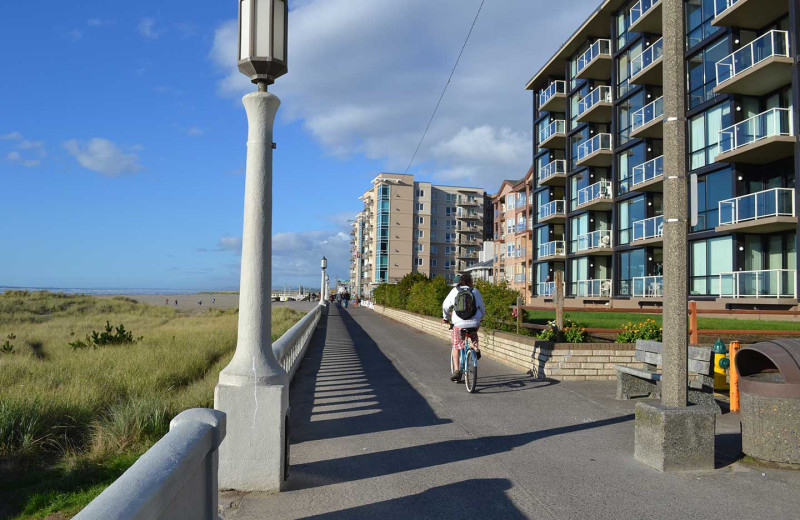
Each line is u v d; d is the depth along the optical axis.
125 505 1.89
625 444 5.85
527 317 14.97
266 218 4.67
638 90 34.12
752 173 25.25
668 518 3.96
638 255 33.62
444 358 13.30
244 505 4.16
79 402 7.39
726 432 6.29
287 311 43.34
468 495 4.39
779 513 4.04
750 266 25.06
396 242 112.56
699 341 11.07
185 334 19.44
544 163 48.03
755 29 25.81
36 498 4.42
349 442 5.95
